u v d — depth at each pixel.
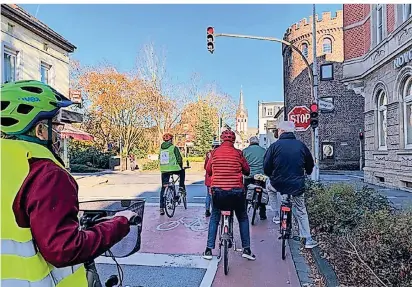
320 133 38.22
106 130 37.75
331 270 4.74
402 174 14.39
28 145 1.74
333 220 6.46
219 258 6.04
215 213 6.11
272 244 6.83
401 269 4.00
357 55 18.52
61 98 2.06
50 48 18.50
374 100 17.33
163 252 6.44
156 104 38.72
